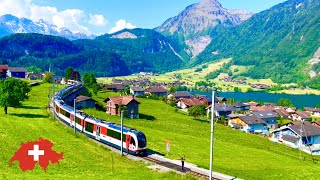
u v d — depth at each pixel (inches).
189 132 4239.7
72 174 1782.7
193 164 2269.9
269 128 6535.4
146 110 6131.9
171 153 2650.1
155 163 2207.2
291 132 5068.9
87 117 3021.7
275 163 2901.1
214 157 2775.6
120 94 7578.7
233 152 3164.4
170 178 1807.3
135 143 2370.8
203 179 1849.2
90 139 2760.8
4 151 2097.7
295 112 7751.0
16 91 3656.5
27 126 2982.3
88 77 7819.9
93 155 2239.2
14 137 2498.8
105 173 1843.0
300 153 3929.6
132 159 2284.7
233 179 1957.4
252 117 6186.0
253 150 3508.9
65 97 5157.5
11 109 3978.8
